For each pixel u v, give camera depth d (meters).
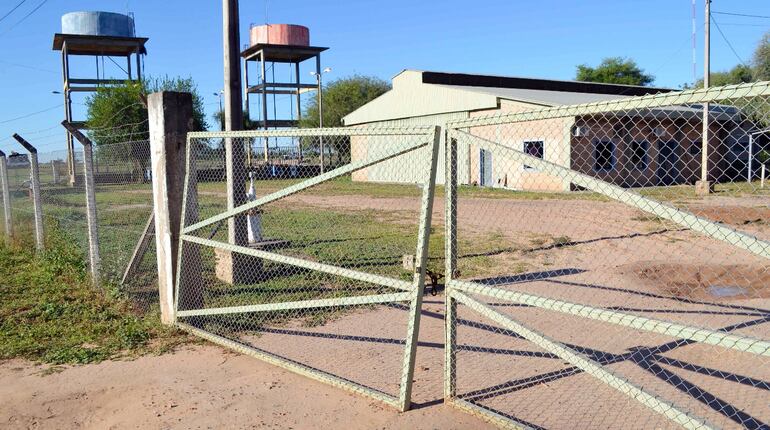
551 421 4.01
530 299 3.72
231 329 6.32
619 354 5.33
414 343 4.22
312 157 8.38
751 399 4.29
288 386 4.80
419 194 25.92
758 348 2.75
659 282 8.61
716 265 9.57
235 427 4.09
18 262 10.62
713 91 2.78
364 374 5.00
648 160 25.67
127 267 7.98
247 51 45.28
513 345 5.68
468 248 11.38
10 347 5.84
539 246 11.62
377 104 34.94
